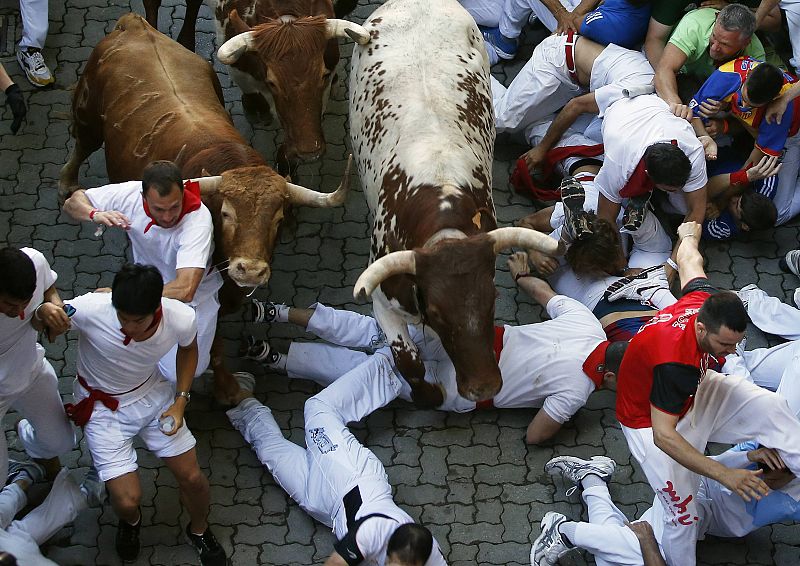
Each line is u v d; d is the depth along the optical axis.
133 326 4.38
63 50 7.71
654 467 4.83
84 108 6.22
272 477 5.68
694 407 4.90
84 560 5.33
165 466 5.73
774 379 5.87
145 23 6.18
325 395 5.57
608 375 5.57
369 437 5.91
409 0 6.37
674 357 4.53
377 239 5.55
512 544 5.49
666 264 6.34
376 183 5.69
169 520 5.51
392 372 5.72
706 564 5.43
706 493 5.26
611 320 5.97
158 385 4.92
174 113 5.66
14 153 7.15
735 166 6.73
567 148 6.91
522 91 7.09
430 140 5.49
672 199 6.55
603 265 6.07
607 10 6.88
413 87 5.80
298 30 5.85
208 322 5.30
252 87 6.56
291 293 6.57
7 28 7.80
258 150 7.23
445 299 4.71
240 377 6.03
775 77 6.12
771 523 5.21
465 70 6.03
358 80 6.12
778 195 6.77
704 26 6.56
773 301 6.31
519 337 5.71
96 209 5.01
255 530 5.50
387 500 5.05
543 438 5.82
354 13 8.12
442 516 5.60
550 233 6.64
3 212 6.84
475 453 5.86
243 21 6.35
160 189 4.64
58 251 6.68
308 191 5.20
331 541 5.46
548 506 5.64
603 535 5.13
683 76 6.86
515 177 7.10
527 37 8.08
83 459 5.73
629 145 6.20
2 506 5.02
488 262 4.76
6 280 4.12
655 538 5.10
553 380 5.62
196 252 4.87
